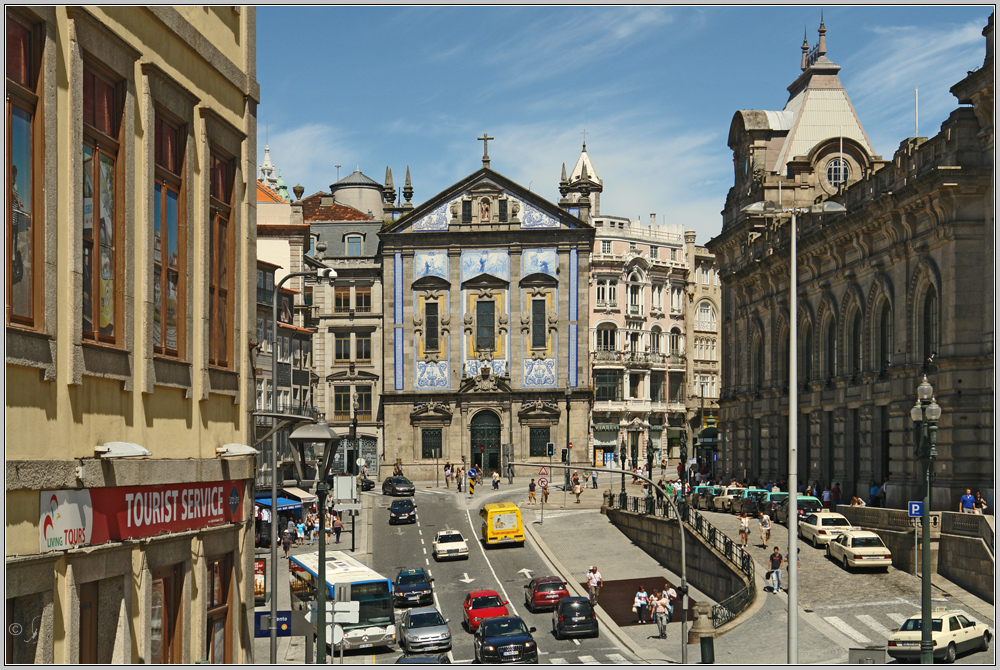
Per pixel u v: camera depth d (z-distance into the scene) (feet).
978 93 150.82
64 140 49.62
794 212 98.27
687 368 445.37
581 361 335.88
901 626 122.21
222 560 71.36
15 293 45.42
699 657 126.62
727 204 278.46
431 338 341.00
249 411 75.72
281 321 272.31
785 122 254.68
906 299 172.45
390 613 147.33
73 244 50.01
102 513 52.95
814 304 216.33
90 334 52.85
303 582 157.17
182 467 62.49
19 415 45.29
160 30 61.57
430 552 212.23
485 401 337.11
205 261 67.67
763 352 249.55
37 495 46.65
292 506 209.77
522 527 217.15
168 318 62.85
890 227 175.94
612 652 138.72
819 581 150.82
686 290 447.83
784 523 194.18
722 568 166.40
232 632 71.61
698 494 230.48
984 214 155.02
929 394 93.91
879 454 185.26
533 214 339.36
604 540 220.23
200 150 67.41
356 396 353.10
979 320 155.22
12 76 45.50
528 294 338.75
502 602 155.02
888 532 160.45
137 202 58.34
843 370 201.46
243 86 75.20
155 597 60.23
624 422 412.57
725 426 276.82
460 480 302.66
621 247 428.56
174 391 62.95
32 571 45.88
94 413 52.49
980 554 137.18
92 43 52.39
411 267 342.23
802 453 222.28
